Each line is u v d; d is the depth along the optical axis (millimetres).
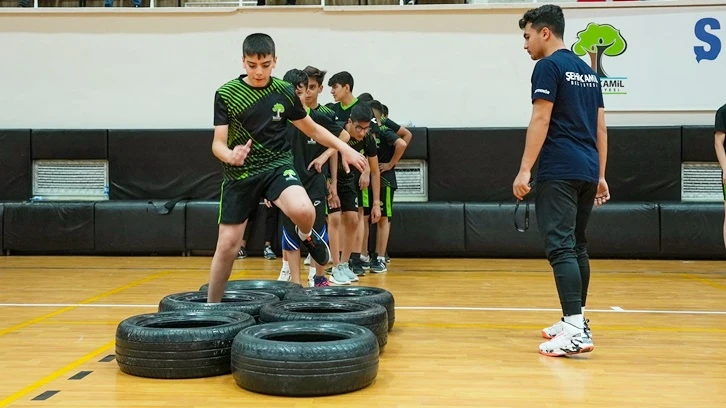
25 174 7754
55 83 7930
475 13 7637
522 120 7656
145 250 7422
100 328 3611
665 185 7305
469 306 4336
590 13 7500
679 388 2488
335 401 2326
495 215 7137
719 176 7285
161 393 2416
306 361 2359
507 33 7625
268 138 3006
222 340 2666
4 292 4914
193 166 7633
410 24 7703
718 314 4066
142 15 7828
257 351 2404
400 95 7750
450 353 3049
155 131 7645
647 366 2816
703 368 2783
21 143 7727
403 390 2461
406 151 7504
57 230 7430
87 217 7414
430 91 7727
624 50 7488
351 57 7762
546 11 3084
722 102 7434
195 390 2459
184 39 7836
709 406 2270
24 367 2787
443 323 3766
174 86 7871
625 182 7352
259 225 7336
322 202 4355
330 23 7746
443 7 7621
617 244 7031
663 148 7293
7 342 3268
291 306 3160
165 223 7375
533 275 5871
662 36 7453
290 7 7723
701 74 7441
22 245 7449
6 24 7898
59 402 2303
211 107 7855
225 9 7758
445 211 7180
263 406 2268
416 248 7199
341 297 3643
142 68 7875
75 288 5113
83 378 2617
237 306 3191
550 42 3094
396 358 2953
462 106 7711
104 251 7457
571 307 2941
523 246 7113
